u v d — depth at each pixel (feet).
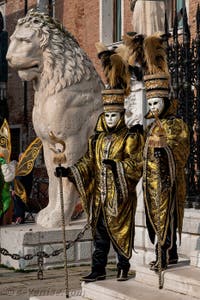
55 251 28.32
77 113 31.50
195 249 24.66
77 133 31.55
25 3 69.41
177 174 19.70
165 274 19.07
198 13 26.89
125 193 19.77
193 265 20.30
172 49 28.19
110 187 20.12
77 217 33.53
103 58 20.99
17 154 70.85
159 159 19.03
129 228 20.35
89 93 32.14
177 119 19.70
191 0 45.24
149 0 33.14
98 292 19.52
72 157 31.42
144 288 19.25
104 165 20.10
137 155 20.07
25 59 31.55
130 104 29.30
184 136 19.48
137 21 34.04
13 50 31.94
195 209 26.58
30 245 29.35
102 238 20.74
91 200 20.77
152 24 33.32
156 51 20.11
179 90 27.50
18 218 37.81
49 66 31.48
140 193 28.45
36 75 32.04
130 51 21.33
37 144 33.42
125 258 20.38
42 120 31.76
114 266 30.14
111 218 20.16
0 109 64.39
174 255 20.75
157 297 17.94
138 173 19.97
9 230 30.45
